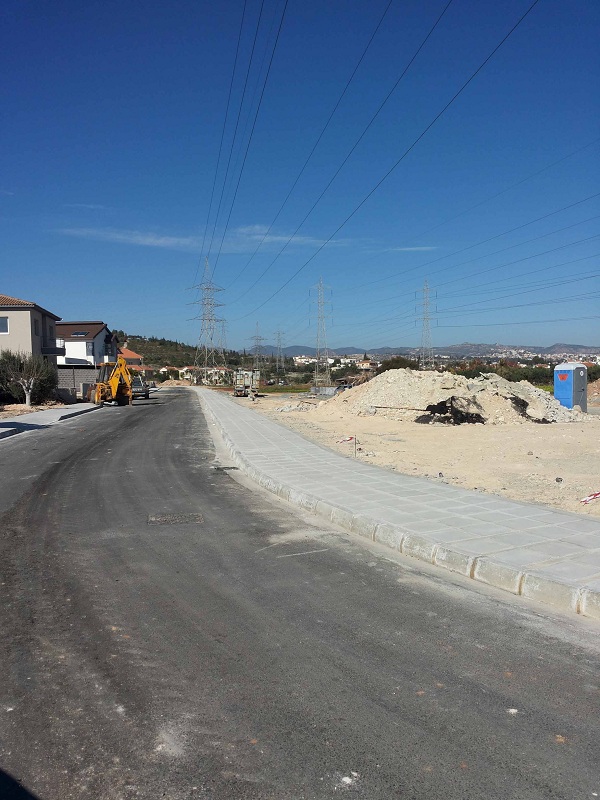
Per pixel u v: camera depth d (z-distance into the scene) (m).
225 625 4.85
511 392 27.69
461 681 3.95
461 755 3.16
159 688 3.85
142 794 2.87
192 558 6.73
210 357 117.62
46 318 47.97
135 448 17.62
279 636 4.64
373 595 5.54
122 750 3.20
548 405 27.14
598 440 18.19
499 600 5.42
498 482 11.27
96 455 16.05
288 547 7.20
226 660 4.24
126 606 5.27
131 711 3.58
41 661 4.22
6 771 3.03
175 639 4.59
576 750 3.21
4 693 3.79
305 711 3.58
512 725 3.44
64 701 3.69
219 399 52.12
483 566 5.95
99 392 42.88
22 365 38.38
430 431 22.34
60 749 3.21
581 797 2.85
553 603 5.28
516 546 6.53
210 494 10.60
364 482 10.73
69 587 5.77
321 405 34.88
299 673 4.05
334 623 4.89
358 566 6.43
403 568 6.36
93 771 3.04
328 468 12.49
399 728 3.41
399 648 4.43
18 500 10.09
